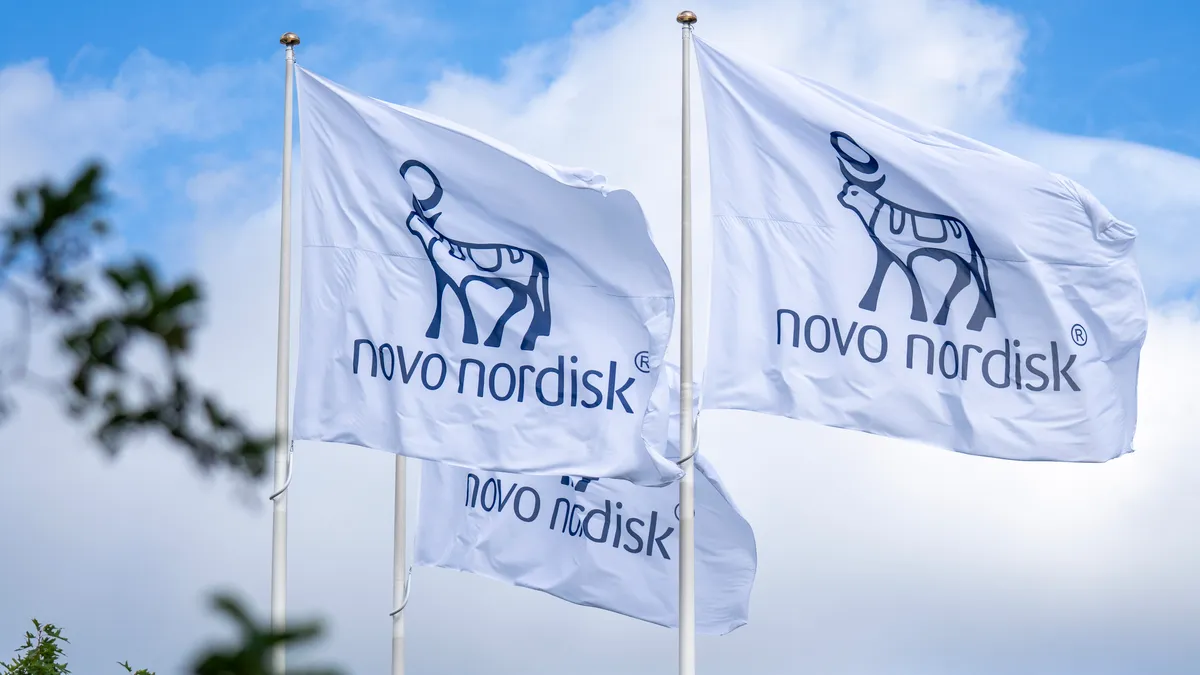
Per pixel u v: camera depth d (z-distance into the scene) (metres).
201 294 2.56
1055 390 20.14
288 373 22.34
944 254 20.30
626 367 19.89
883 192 20.44
